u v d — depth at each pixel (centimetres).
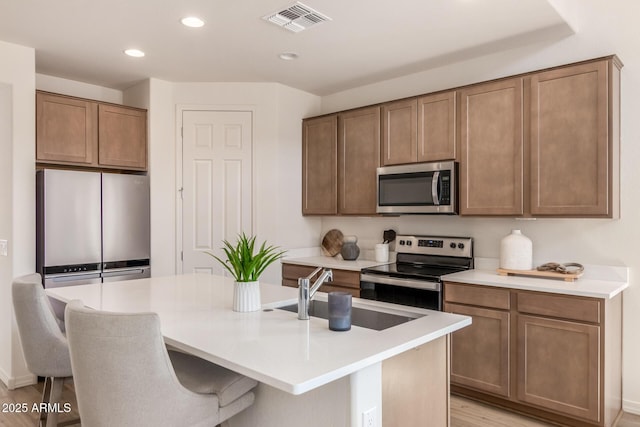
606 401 244
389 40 311
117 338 137
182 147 416
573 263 298
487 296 282
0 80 311
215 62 359
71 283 335
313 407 153
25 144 322
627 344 281
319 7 260
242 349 144
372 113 383
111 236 361
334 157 413
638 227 277
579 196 271
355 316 209
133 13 269
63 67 369
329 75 395
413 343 154
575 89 272
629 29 280
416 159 351
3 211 329
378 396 143
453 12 267
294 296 233
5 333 324
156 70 379
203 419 151
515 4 256
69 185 335
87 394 145
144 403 140
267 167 420
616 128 274
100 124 371
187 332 165
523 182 294
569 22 286
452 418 270
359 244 430
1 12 267
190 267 415
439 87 372
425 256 372
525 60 323
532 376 264
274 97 419
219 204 419
